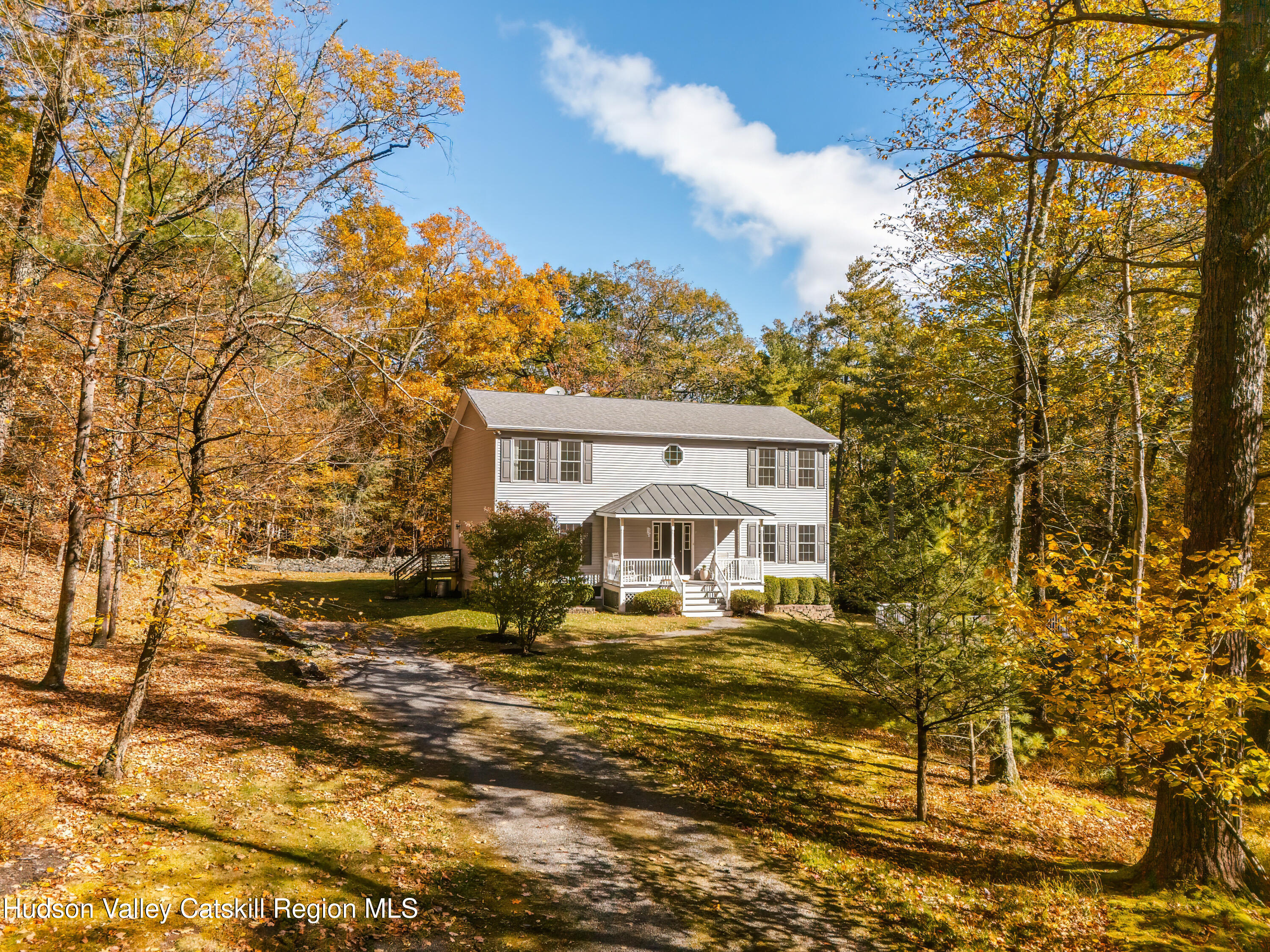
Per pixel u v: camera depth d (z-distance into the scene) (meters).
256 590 26.73
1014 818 11.20
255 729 11.35
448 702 14.70
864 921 7.60
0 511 16.12
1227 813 7.12
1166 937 7.01
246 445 10.62
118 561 15.18
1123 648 6.33
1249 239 7.14
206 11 9.77
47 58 10.30
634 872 8.17
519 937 6.61
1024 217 12.94
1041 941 7.27
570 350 45.22
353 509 30.89
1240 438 7.42
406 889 7.19
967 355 14.92
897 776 12.61
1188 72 11.41
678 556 28.53
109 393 10.83
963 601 10.11
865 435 39.31
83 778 8.08
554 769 11.38
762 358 53.47
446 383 37.25
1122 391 13.88
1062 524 16.36
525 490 26.36
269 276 11.84
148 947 5.41
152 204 11.66
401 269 29.88
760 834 9.62
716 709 15.44
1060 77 11.58
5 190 10.96
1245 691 6.03
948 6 11.42
